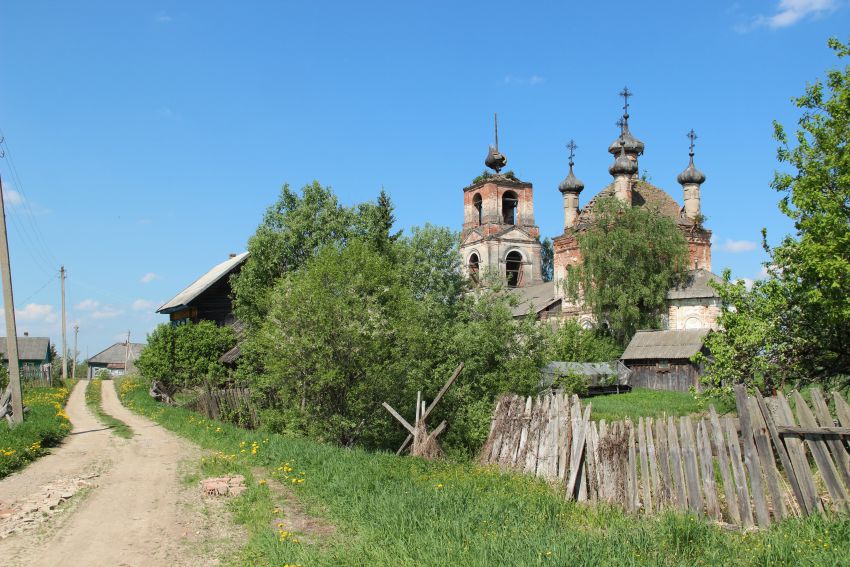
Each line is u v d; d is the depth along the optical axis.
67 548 9.41
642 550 8.46
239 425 24.53
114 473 14.65
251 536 9.67
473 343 23.44
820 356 16.16
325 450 15.43
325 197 34.47
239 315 32.41
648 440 11.19
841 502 9.23
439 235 37.78
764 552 8.06
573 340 51.66
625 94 66.44
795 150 16.62
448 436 21.34
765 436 9.85
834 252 14.45
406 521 9.80
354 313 19.94
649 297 54.66
